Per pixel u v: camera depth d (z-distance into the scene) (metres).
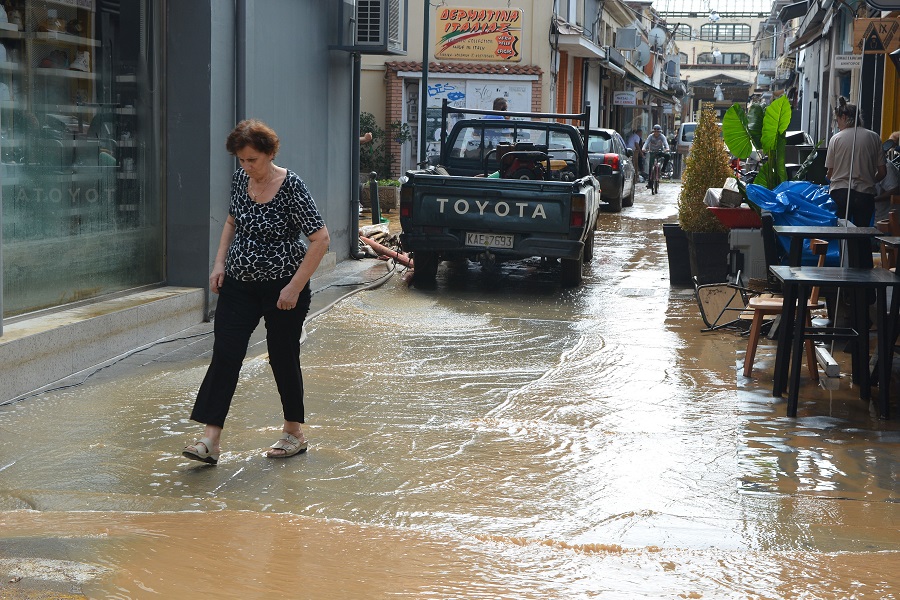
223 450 5.69
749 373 7.69
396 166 29.20
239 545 4.33
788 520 4.72
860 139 11.59
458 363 8.00
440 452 5.71
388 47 13.16
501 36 29.11
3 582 3.86
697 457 5.67
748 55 113.50
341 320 9.70
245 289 5.46
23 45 7.32
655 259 15.31
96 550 4.21
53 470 5.28
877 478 5.34
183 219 9.36
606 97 47.28
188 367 7.62
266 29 10.54
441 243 11.56
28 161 7.37
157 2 9.06
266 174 5.35
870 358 7.98
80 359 7.33
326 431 6.09
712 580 4.05
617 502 4.95
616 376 7.62
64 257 7.87
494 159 13.88
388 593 3.88
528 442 5.93
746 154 12.19
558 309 10.68
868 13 17.27
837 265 9.74
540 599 3.86
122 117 8.66
